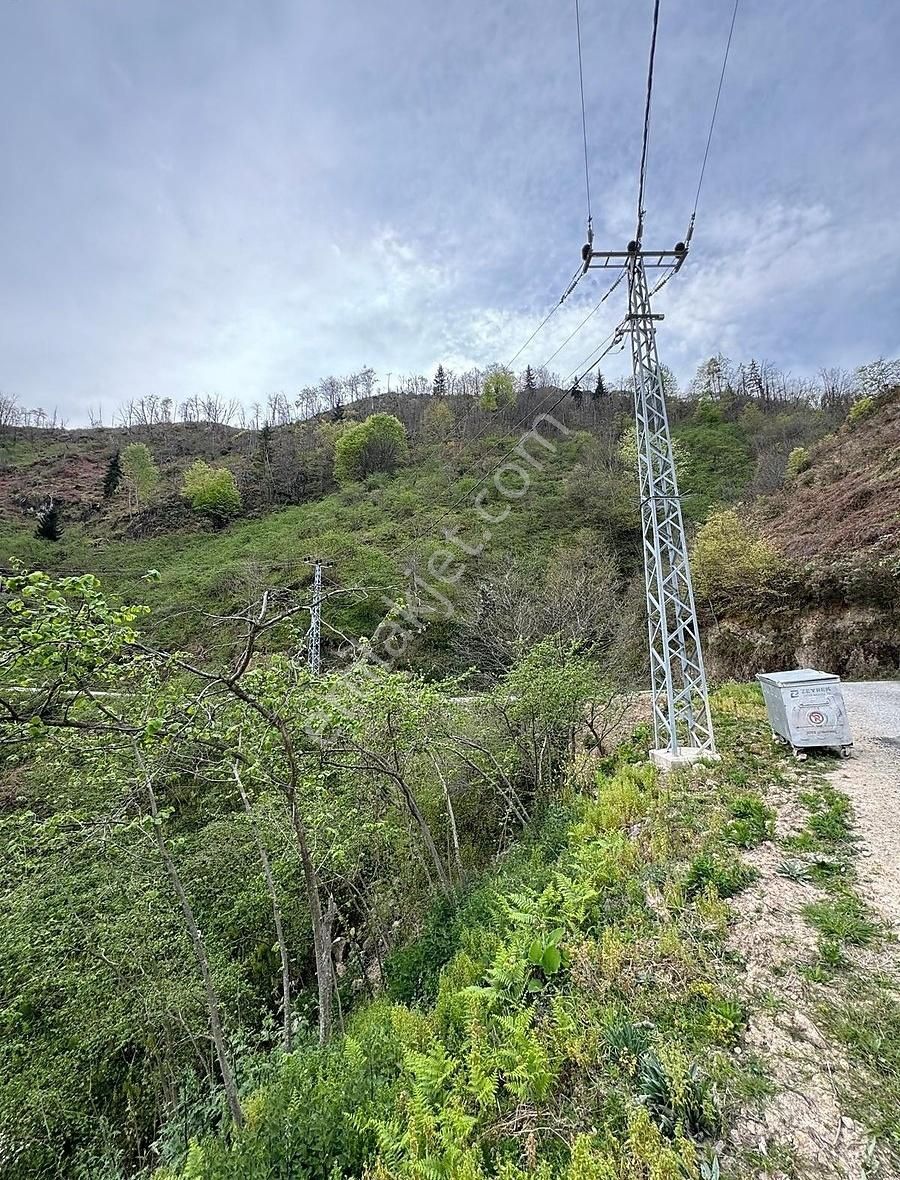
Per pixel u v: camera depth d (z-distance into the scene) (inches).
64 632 131.3
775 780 251.9
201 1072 315.6
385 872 365.1
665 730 357.4
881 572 552.4
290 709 228.1
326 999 221.8
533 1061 124.9
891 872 168.9
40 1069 262.7
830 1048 113.2
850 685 487.5
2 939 274.8
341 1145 143.0
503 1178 101.0
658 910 173.6
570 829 263.3
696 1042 121.9
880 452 802.2
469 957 202.2
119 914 304.0
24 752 229.5
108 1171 254.2
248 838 346.0
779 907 161.6
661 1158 92.0
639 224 285.9
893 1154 90.7
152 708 206.8
